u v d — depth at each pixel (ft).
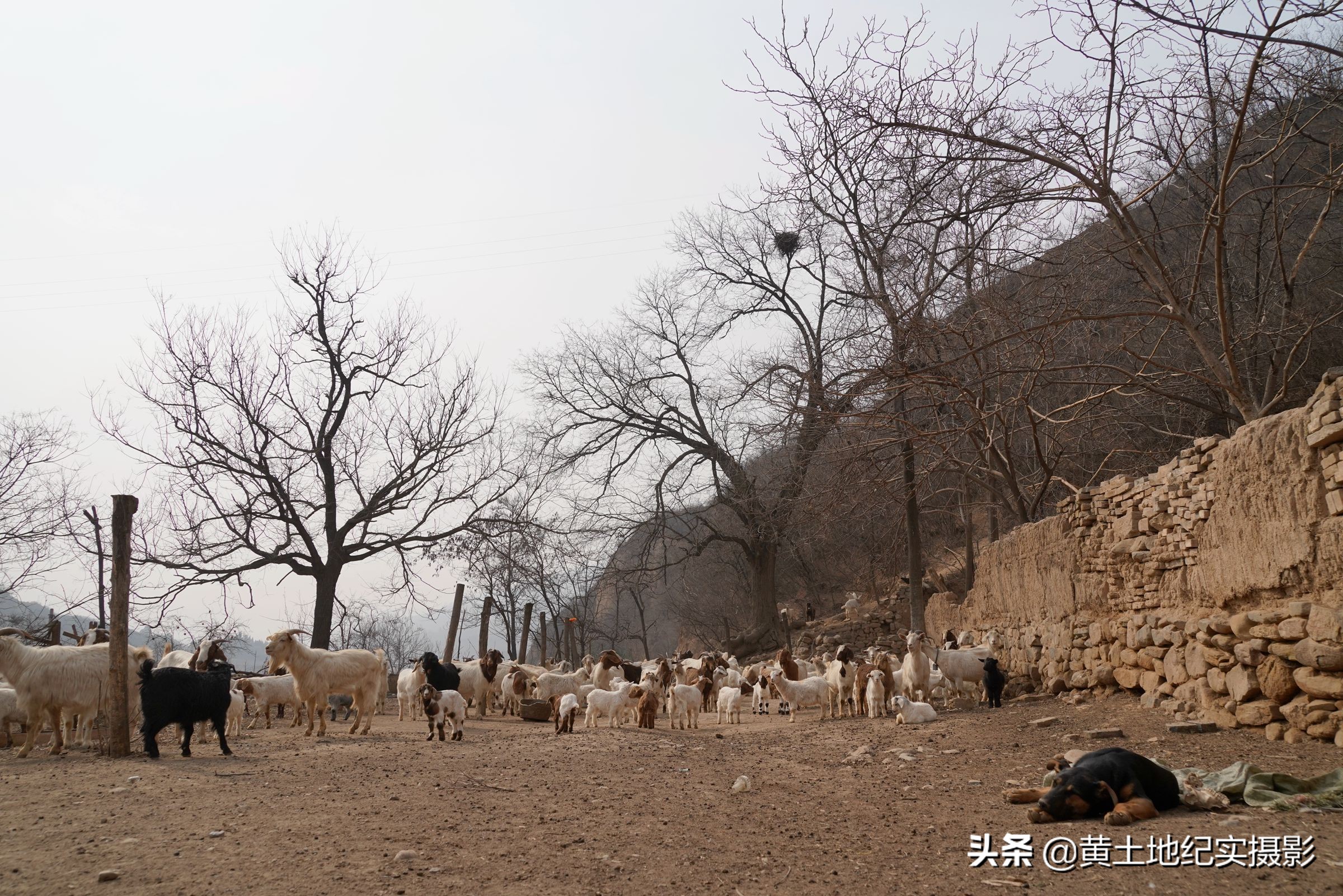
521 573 111.55
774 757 37.78
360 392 103.30
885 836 22.45
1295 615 28.99
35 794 27.22
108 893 17.22
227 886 17.72
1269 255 66.69
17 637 38.11
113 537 37.42
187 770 32.32
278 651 45.98
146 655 42.09
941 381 48.96
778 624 127.95
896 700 44.57
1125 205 44.21
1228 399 60.13
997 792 27.20
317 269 99.96
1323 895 15.70
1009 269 54.34
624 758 36.52
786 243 109.91
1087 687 45.91
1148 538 40.22
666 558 129.70
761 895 17.72
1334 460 27.68
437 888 17.92
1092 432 68.44
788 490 104.12
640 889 18.10
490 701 72.02
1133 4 37.81
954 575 117.39
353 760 35.53
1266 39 34.81
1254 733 30.76
